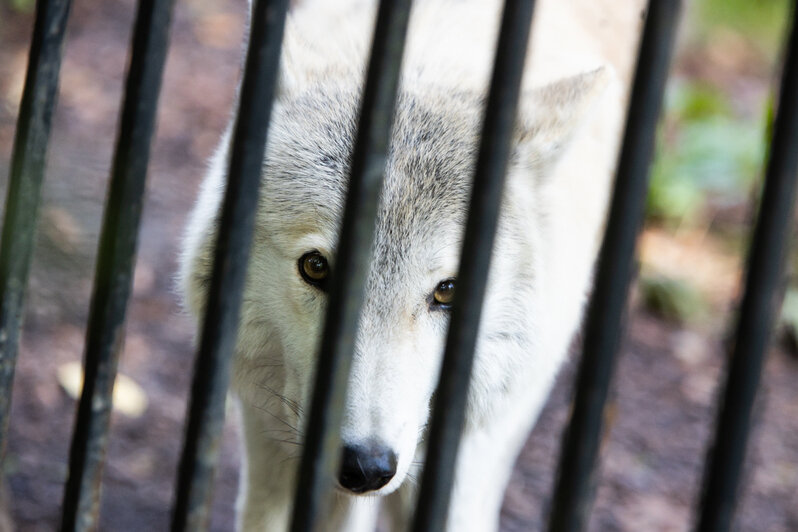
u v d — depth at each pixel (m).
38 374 4.70
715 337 6.09
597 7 4.22
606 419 1.36
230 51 7.96
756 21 9.69
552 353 3.25
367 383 2.64
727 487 1.32
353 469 2.54
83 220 5.54
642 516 4.47
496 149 1.35
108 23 7.97
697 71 8.88
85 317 5.14
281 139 3.01
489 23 3.62
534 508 4.41
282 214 2.91
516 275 2.96
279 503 3.24
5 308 1.64
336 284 1.41
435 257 2.78
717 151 7.19
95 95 7.00
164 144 6.75
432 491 1.39
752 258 1.28
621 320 1.34
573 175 3.37
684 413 5.34
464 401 1.39
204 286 3.00
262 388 3.12
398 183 2.82
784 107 1.24
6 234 1.63
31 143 1.61
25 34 7.34
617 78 3.97
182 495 1.53
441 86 3.17
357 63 3.24
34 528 3.79
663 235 6.91
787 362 5.90
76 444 1.60
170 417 4.68
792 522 4.52
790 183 1.25
